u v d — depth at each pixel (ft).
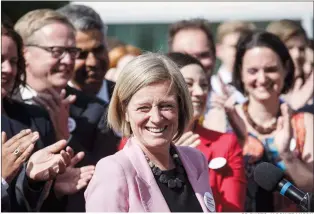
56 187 38.78
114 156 30.60
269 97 49.75
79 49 49.24
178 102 31.35
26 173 36.96
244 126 49.88
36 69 47.93
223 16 67.97
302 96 60.29
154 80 30.32
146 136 30.45
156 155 30.94
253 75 50.08
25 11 69.51
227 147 44.01
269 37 50.62
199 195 30.73
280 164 48.16
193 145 42.16
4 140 37.78
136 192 29.68
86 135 47.93
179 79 30.89
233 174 43.52
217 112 52.03
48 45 47.98
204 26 55.36
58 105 46.06
